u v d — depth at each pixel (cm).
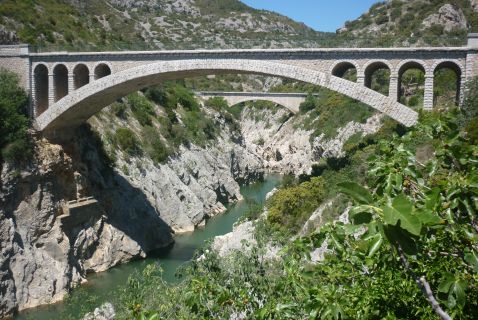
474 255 625
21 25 6209
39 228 3869
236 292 1133
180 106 7681
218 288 1012
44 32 6328
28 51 4241
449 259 764
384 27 8831
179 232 5478
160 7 17975
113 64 4028
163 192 5569
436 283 768
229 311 1115
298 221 3275
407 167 718
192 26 15950
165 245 5009
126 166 5259
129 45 4369
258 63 3569
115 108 5797
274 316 898
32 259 3678
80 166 4538
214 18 18625
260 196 7544
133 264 4416
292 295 952
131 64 3966
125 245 4522
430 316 754
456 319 712
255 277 1263
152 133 6028
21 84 4291
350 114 7481
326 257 949
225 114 9188
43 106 4503
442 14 7844
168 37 13700
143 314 827
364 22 9331
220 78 14400
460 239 716
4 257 3500
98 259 4316
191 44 4134
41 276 3675
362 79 3241
